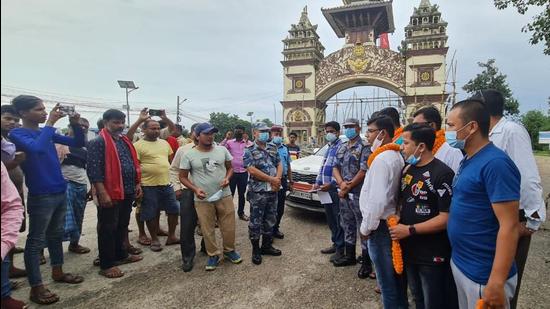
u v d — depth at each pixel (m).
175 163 5.00
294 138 9.92
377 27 28.27
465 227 1.93
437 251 2.26
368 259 3.91
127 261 4.47
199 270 4.24
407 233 2.28
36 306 3.32
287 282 3.86
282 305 3.34
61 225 3.76
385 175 2.49
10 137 3.27
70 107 3.75
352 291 3.62
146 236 5.38
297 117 27.44
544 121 47.44
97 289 3.69
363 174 3.79
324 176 4.60
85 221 6.61
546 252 4.70
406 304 2.68
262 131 4.53
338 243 4.43
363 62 25.67
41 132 3.45
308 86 27.22
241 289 3.69
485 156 1.87
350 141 4.18
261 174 4.41
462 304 2.06
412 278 2.42
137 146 4.96
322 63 26.94
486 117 1.92
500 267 1.71
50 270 4.20
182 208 4.28
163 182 5.04
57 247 3.78
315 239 5.46
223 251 4.52
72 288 3.71
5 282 2.96
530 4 7.45
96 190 3.88
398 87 24.86
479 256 1.88
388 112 3.66
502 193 1.74
